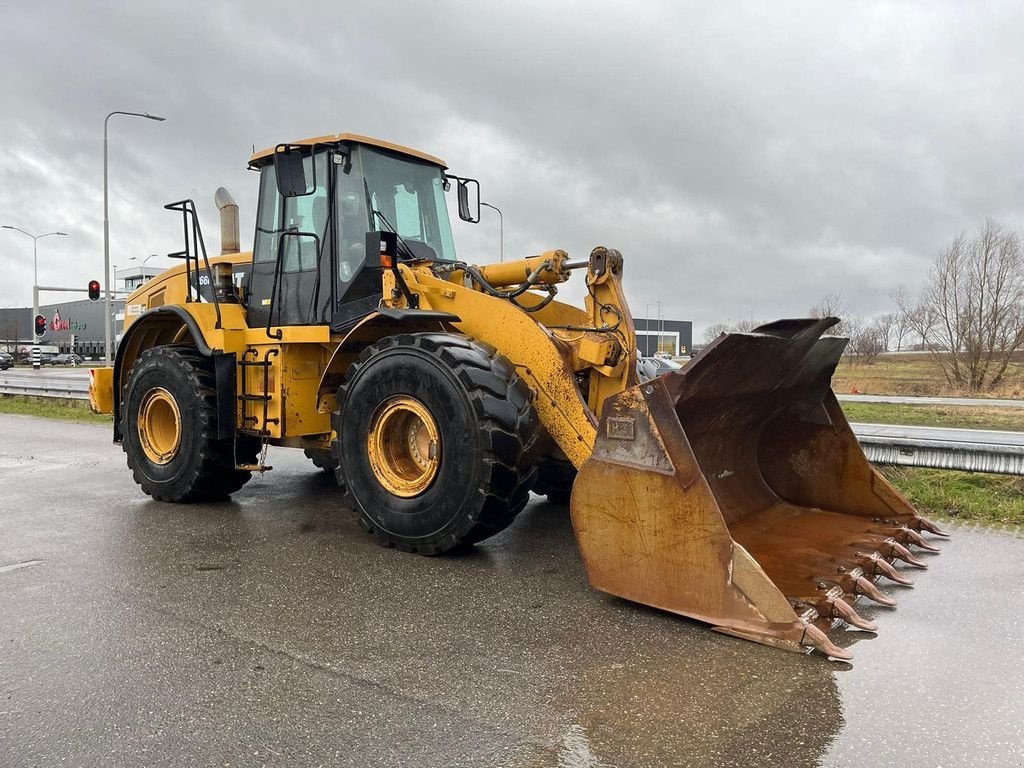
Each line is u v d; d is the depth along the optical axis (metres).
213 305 5.88
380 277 5.09
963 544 4.56
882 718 2.49
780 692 2.67
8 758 2.26
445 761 2.24
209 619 3.38
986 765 2.21
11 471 7.55
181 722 2.47
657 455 3.34
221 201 7.27
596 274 4.30
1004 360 22.22
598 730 2.41
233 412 5.63
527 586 3.84
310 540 4.76
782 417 4.83
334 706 2.58
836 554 3.90
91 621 3.36
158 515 5.50
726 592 3.18
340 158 5.31
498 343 4.46
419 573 4.05
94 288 25.81
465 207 6.29
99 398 7.25
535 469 4.32
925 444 5.82
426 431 4.43
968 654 2.99
